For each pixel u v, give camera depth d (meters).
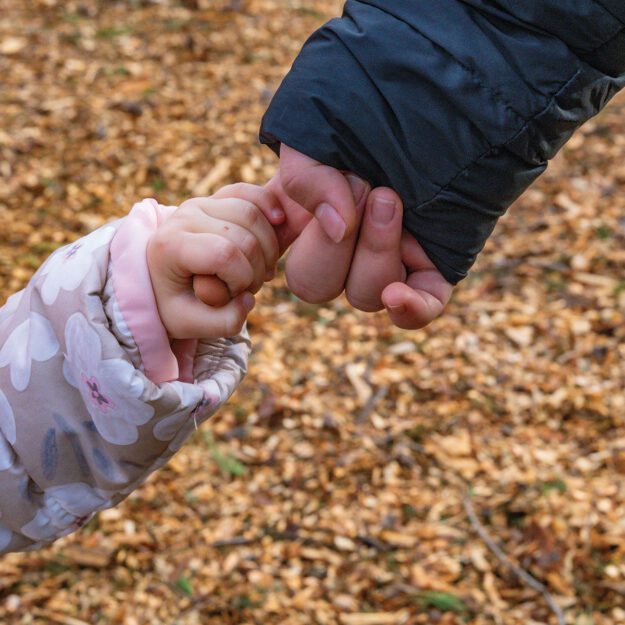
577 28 1.14
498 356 4.89
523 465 4.29
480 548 3.88
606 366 4.84
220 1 7.48
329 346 4.87
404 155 1.15
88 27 6.91
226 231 1.18
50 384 1.29
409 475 4.22
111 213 5.42
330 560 3.81
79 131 5.91
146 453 1.27
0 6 6.99
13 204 5.34
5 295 4.75
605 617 3.62
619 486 4.17
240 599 3.61
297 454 4.27
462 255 1.22
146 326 1.21
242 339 1.41
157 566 3.71
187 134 6.07
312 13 7.59
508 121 1.14
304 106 1.15
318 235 1.21
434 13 1.15
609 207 5.99
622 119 6.86
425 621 3.58
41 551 3.68
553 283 5.39
